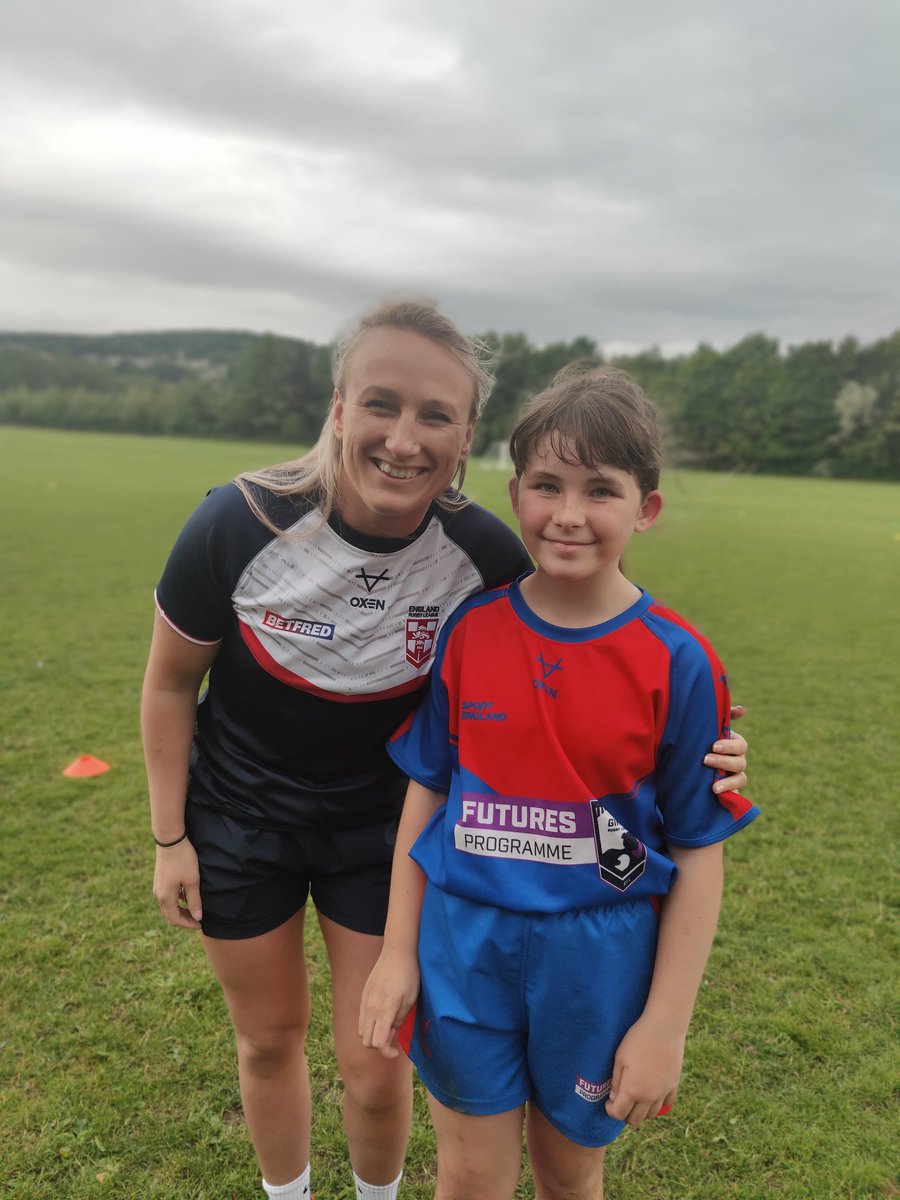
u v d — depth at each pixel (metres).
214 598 1.74
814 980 3.22
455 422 1.59
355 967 1.89
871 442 60.47
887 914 3.71
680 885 1.56
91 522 15.79
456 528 1.81
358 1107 1.92
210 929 1.88
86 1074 2.64
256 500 1.70
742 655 8.34
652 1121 2.55
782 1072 2.76
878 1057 2.83
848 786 5.11
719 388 68.69
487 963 1.55
